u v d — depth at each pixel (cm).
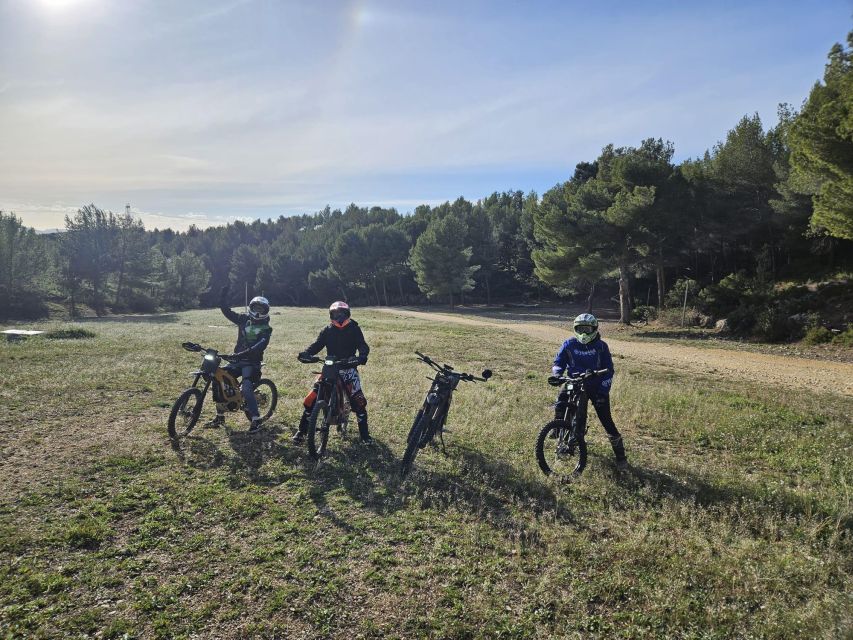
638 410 873
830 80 1834
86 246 5075
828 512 482
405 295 7575
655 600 350
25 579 346
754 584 367
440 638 309
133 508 455
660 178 3173
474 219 6400
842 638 309
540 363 1486
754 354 1931
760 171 3256
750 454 672
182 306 7381
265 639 304
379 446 648
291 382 1063
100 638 298
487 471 577
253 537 414
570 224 3250
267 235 13700
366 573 370
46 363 1146
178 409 639
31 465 541
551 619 332
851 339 2000
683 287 3594
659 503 506
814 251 3275
